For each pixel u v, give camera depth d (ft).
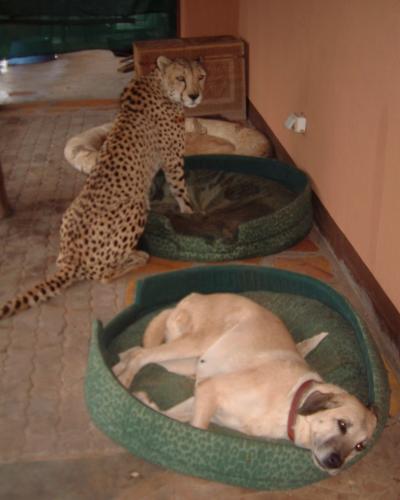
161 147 11.49
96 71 21.01
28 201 12.67
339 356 8.35
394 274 8.72
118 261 10.28
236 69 16.42
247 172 12.78
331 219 11.00
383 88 8.72
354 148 9.80
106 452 7.51
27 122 16.65
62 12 17.89
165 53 16.02
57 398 8.21
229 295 8.46
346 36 9.84
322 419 6.73
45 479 7.23
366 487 7.19
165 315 8.63
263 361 7.55
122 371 8.18
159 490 7.12
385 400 7.35
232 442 6.88
